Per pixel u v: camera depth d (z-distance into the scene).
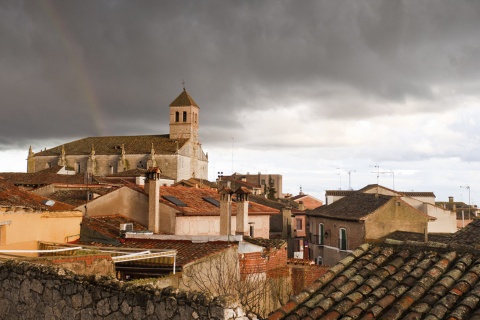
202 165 142.88
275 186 127.75
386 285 9.06
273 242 26.75
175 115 137.12
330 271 9.87
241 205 34.59
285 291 24.09
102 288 10.18
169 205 36.75
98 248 20.38
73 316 10.55
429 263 9.52
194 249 21.80
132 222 35.38
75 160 134.12
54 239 24.22
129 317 9.70
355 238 53.31
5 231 20.41
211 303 8.69
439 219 62.47
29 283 11.44
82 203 40.84
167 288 9.40
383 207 52.72
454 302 8.25
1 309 11.93
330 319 8.48
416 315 8.10
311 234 66.75
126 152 131.75
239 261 22.30
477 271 8.91
